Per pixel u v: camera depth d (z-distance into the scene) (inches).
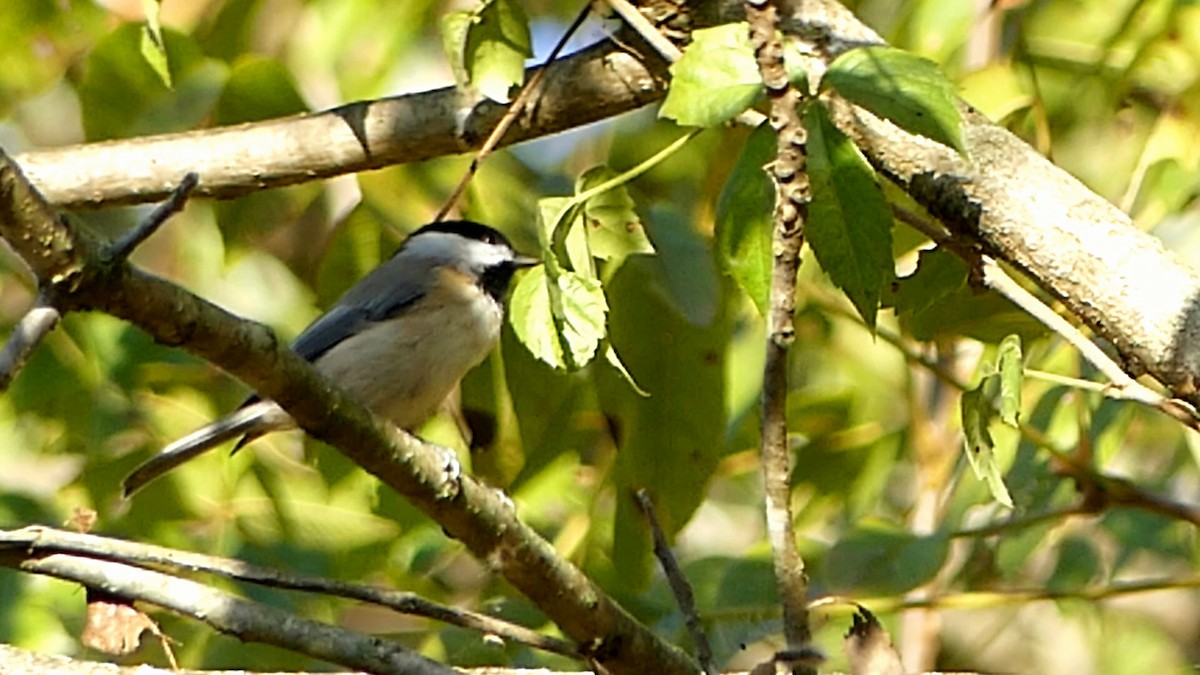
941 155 275.1
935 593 383.6
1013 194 270.7
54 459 416.8
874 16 394.0
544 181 396.5
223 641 368.5
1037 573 448.8
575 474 398.0
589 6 308.3
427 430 400.5
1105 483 362.6
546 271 263.6
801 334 411.8
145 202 327.9
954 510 385.4
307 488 390.0
